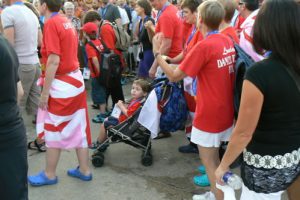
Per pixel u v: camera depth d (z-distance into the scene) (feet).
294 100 5.85
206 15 8.87
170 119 12.38
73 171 12.27
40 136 11.67
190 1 12.05
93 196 11.18
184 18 12.92
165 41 13.99
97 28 17.42
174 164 13.23
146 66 18.62
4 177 7.05
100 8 26.61
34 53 15.52
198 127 9.26
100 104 17.52
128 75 25.08
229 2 10.16
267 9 5.83
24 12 14.65
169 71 9.41
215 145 9.20
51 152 11.53
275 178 6.19
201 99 9.07
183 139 15.47
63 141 11.45
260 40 5.93
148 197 11.12
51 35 10.44
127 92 22.27
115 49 18.71
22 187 7.37
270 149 6.09
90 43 16.74
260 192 6.36
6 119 6.92
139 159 13.61
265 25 5.81
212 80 8.80
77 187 11.68
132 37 25.70
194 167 13.00
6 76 6.78
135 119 12.61
